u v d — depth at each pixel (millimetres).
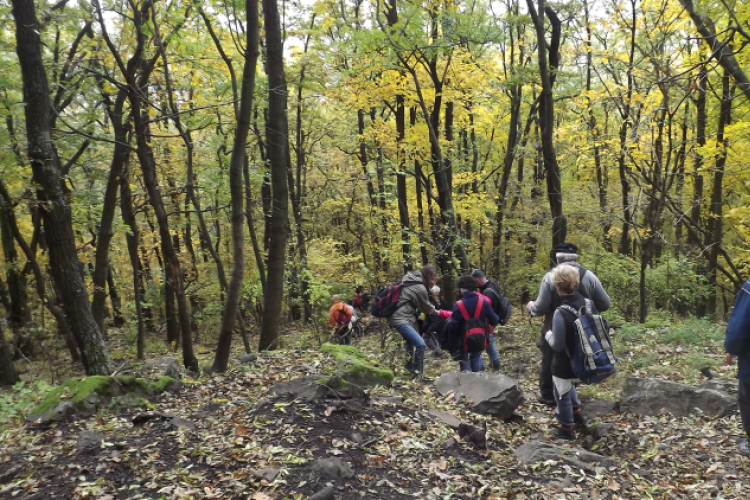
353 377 5441
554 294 5387
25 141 9867
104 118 11406
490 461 4062
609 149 10641
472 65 12523
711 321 9656
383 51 10828
